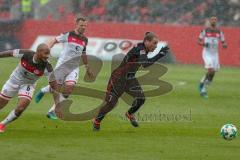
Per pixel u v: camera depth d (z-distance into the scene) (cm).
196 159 3136
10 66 7744
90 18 10938
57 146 3359
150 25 9912
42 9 10706
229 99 6019
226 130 3616
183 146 3491
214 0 10862
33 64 3672
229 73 8869
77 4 10931
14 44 9838
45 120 4344
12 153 3117
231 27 10119
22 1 10650
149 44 3947
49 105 5181
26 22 9950
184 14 10862
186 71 8694
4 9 10894
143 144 3516
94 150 3291
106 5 11006
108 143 3512
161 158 3133
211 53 6469
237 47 9925
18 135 3688
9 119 3759
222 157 3194
